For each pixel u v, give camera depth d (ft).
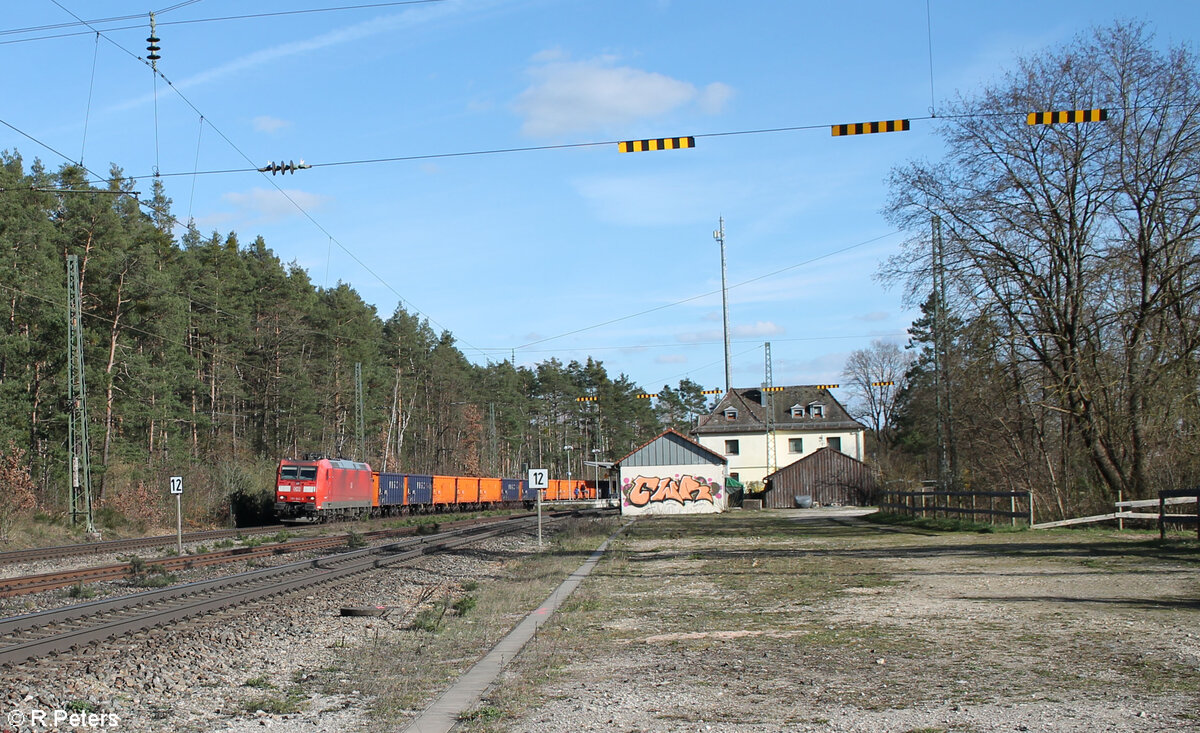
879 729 22.79
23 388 164.86
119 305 168.86
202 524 154.20
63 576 64.23
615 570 68.85
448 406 326.03
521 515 211.41
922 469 279.90
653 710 25.66
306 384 228.02
